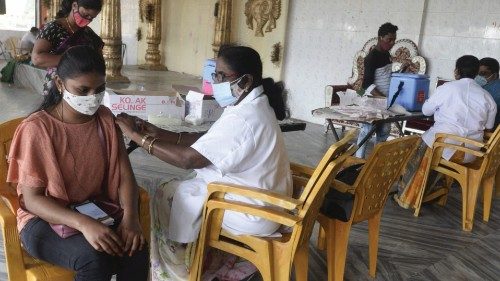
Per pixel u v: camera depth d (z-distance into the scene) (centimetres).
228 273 202
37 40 248
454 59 546
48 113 147
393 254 275
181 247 195
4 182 160
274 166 177
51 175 144
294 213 183
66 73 140
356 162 255
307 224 176
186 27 1065
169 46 1130
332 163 163
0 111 586
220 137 168
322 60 677
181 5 1072
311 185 166
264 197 167
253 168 174
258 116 169
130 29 1206
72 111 148
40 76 708
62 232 142
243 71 170
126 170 162
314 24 681
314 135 591
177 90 280
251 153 169
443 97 335
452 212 352
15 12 1223
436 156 331
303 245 191
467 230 318
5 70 801
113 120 160
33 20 1243
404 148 219
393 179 229
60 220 139
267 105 175
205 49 1015
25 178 141
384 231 306
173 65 1127
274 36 751
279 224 184
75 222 138
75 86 140
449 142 326
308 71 700
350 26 634
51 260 144
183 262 195
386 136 385
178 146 173
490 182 331
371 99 367
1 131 159
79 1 243
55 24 249
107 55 817
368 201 217
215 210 181
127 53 1224
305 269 196
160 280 201
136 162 407
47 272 144
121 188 161
